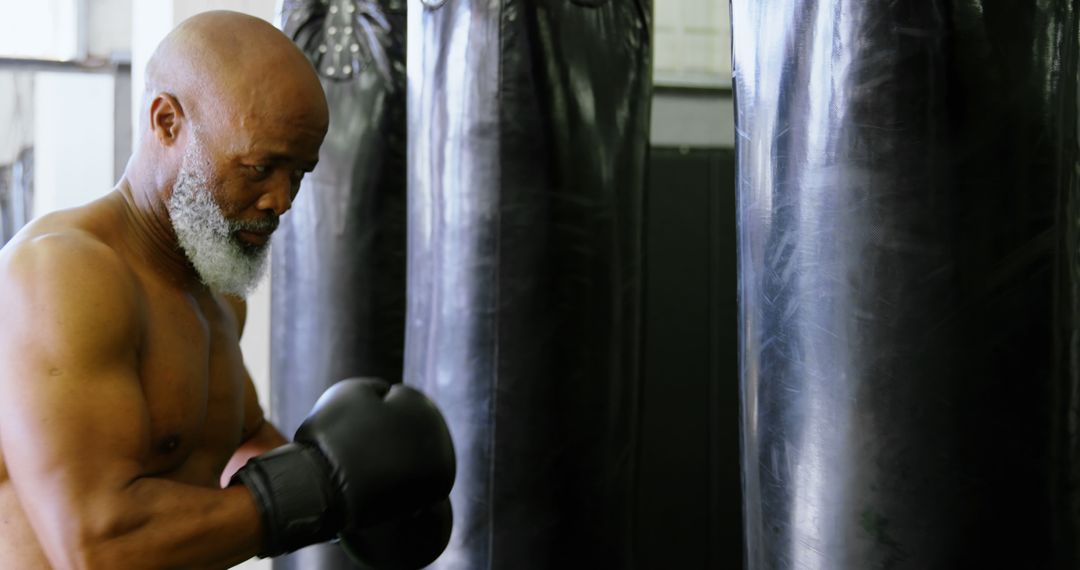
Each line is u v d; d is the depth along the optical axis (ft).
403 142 7.84
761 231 4.15
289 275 7.93
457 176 5.74
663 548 14.42
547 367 5.66
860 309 3.76
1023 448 3.71
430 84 5.90
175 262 4.35
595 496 5.80
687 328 14.49
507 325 5.64
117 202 4.26
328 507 4.19
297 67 4.19
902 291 3.69
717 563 14.64
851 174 3.77
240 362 4.79
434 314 5.90
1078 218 3.85
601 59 5.72
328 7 7.85
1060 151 3.76
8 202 14.55
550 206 5.61
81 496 3.65
